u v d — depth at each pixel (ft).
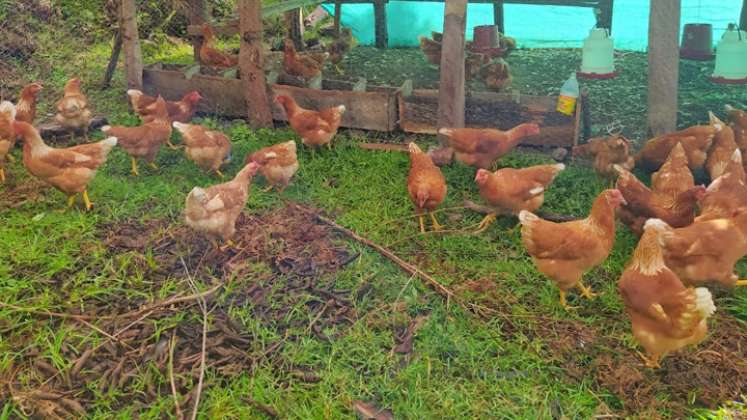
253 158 7.43
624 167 7.29
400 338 5.41
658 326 4.82
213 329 5.44
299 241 6.67
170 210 7.17
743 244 5.55
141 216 7.13
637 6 12.55
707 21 12.41
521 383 4.97
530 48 13.05
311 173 8.10
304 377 5.00
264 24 13.98
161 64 10.69
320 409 4.71
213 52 10.42
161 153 8.70
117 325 5.49
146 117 8.70
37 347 5.27
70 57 12.01
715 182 6.14
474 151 7.57
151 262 6.22
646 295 4.81
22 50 11.74
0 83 10.69
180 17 13.82
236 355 5.22
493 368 5.11
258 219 7.06
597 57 7.83
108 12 13.07
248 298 5.82
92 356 5.19
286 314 5.64
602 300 5.87
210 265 6.28
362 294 5.91
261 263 6.28
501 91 9.69
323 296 5.89
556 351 5.30
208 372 5.05
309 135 8.39
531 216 5.60
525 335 5.47
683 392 4.93
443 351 5.27
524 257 6.50
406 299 5.81
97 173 7.95
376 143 8.91
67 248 6.43
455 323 5.56
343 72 11.53
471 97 8.66
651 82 7.86
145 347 5.28
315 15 14.85
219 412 4.70
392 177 8.03
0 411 4.74
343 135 9.13
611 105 9.80
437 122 8.58
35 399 4.79
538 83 10.61
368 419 4.66
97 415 4.69
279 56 11.62
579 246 5.44
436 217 7.22
